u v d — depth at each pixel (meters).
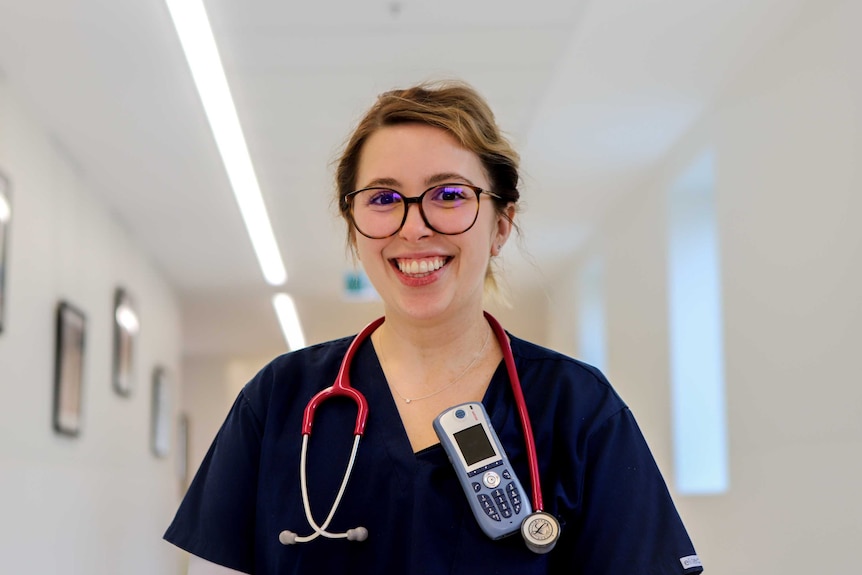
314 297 7.64
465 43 3.42
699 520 4.16
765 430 3.40
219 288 7.28
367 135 1.17
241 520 1.18
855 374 2.72
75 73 3.54
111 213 5.18
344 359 1.23
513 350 1.24
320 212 5.40
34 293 3.72
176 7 3.00
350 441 1.17
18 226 3.54
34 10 3.08
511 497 1.08
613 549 1.10
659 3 3.11
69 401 4.07
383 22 3.25
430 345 1.20
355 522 1.12
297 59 3.52
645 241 5.02
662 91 3.87
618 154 4.63
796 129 3.15
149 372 6.22
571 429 1.15
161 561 6.35
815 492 2.97
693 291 4.57
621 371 5.59
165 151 4.38
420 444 1.16
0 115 3.44
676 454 4.47
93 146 4.27
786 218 3.23
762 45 3.39
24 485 3.45
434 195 1.12
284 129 4.20
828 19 2.92
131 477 5.48
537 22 3.27
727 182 3.83
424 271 1.13
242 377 10.61
